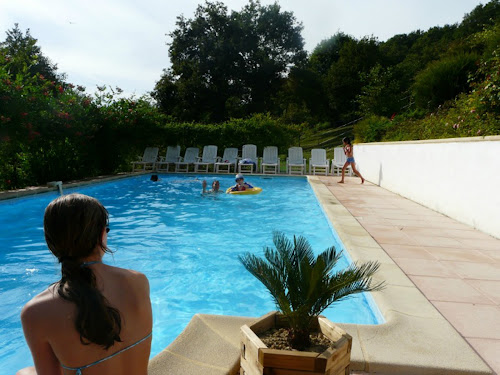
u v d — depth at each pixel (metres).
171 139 17.83
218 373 2.27
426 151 8.73
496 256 4.87
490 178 6.05
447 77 16.84
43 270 4.89
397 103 29.05
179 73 41.88
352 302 4.04
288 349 1.98
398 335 2.79
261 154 18.22
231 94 43.50
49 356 1.14
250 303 4.02
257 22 46.81
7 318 3.64
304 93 49.31
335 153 16.73
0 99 9.51
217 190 11.19
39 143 11.76
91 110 14.13
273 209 9.03
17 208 8.78
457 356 2.52
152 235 6.64
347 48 47.38
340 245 5.78
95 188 12.09
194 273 4.86
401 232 6.13
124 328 1.21
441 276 4.12
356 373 2.41
